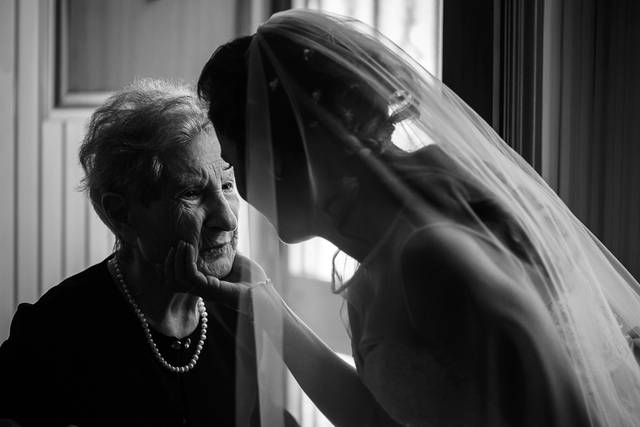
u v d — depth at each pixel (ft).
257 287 4.43
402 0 8.65
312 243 6.49
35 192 10.03
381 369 3.61
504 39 5.04
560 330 3.40
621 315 4.16
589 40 5.10
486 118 5.06
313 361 4.74
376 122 3.68
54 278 10.34
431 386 3.41
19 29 9.68
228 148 4.03
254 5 10.79
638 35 5.15
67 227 10.43
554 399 3.13
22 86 9.78
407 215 3.50
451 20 5.13
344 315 4.19
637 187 5.21
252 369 4.47
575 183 5.13
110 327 4.67
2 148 9.68
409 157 3.73
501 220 3.52
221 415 4.69
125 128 4.54
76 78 10.07
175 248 4.60
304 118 3.67
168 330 4.73
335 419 4.69
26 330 4.68
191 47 10.76
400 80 3.77
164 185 4.54
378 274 3.64
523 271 3.38
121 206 4.67
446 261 3.25
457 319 3.20
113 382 4.58
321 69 3.66
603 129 5.17
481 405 3.25
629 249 5.25
